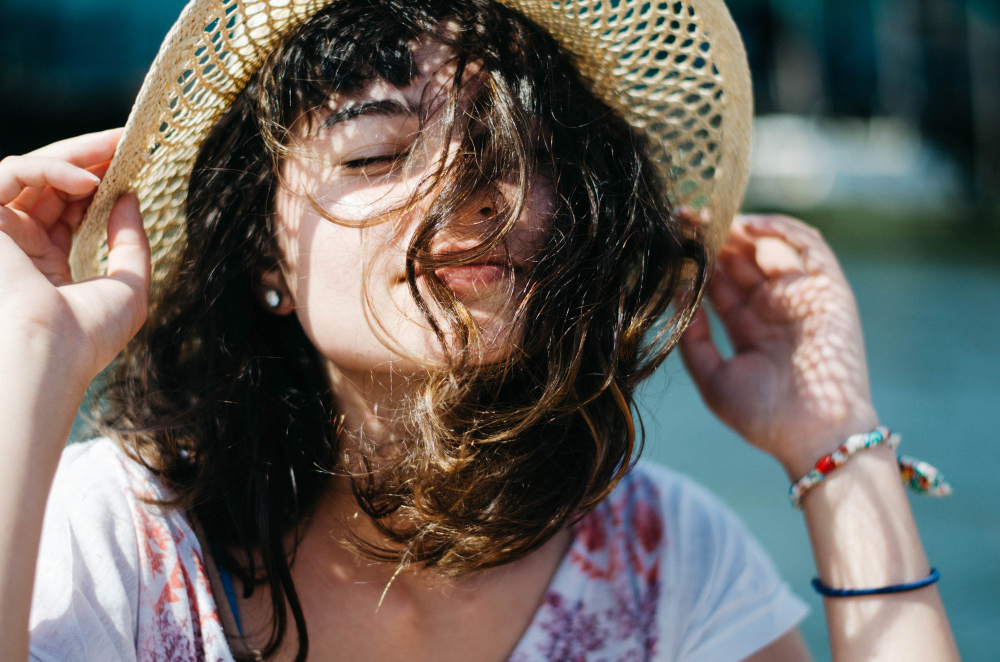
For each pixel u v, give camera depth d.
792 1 10.41
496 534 1.06
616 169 1.19
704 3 1.19
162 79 1.02
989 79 10.80
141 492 1.06
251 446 1.12
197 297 1.16
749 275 1.39
